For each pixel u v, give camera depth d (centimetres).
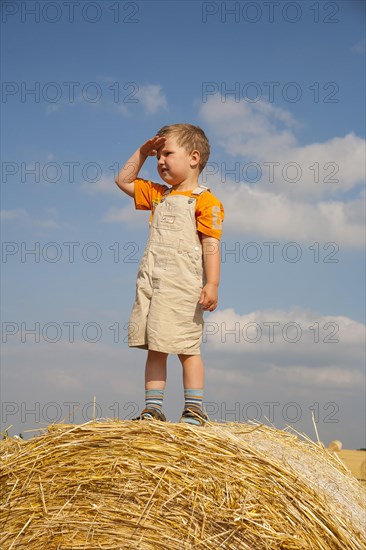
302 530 432
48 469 445
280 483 443
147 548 419
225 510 419
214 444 450
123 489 430
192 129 572
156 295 536
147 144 577
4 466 452
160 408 535
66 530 428
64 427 464
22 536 433
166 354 544
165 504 424
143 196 583
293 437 563
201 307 544
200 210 549
